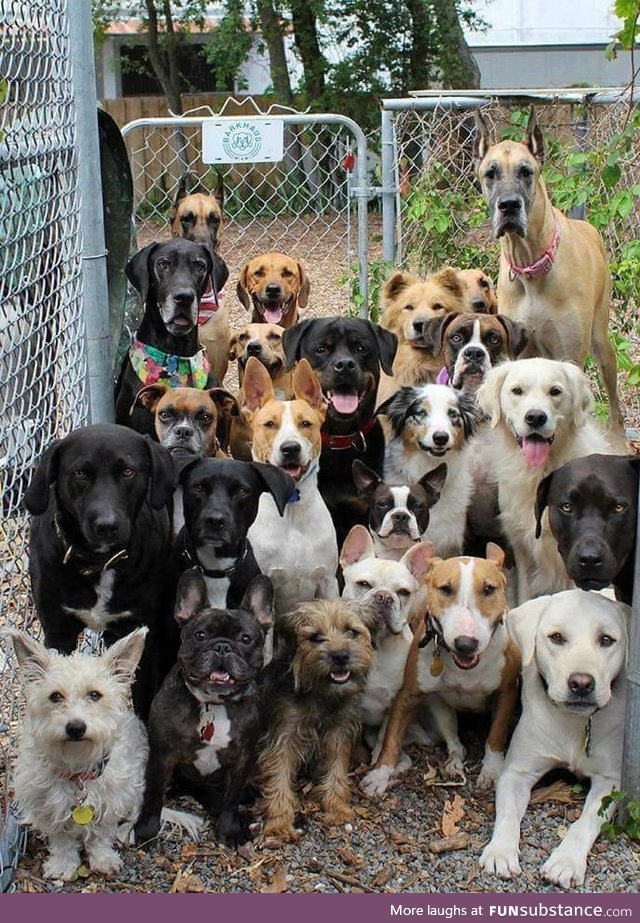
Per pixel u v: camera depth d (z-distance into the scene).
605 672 3.00
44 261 3.42
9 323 3.22
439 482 3.64
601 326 4.87
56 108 3.44
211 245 5.32
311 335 3.89
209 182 10.50
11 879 2.87
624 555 3.14
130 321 4.43
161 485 3.07
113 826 2.92
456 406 3.72
